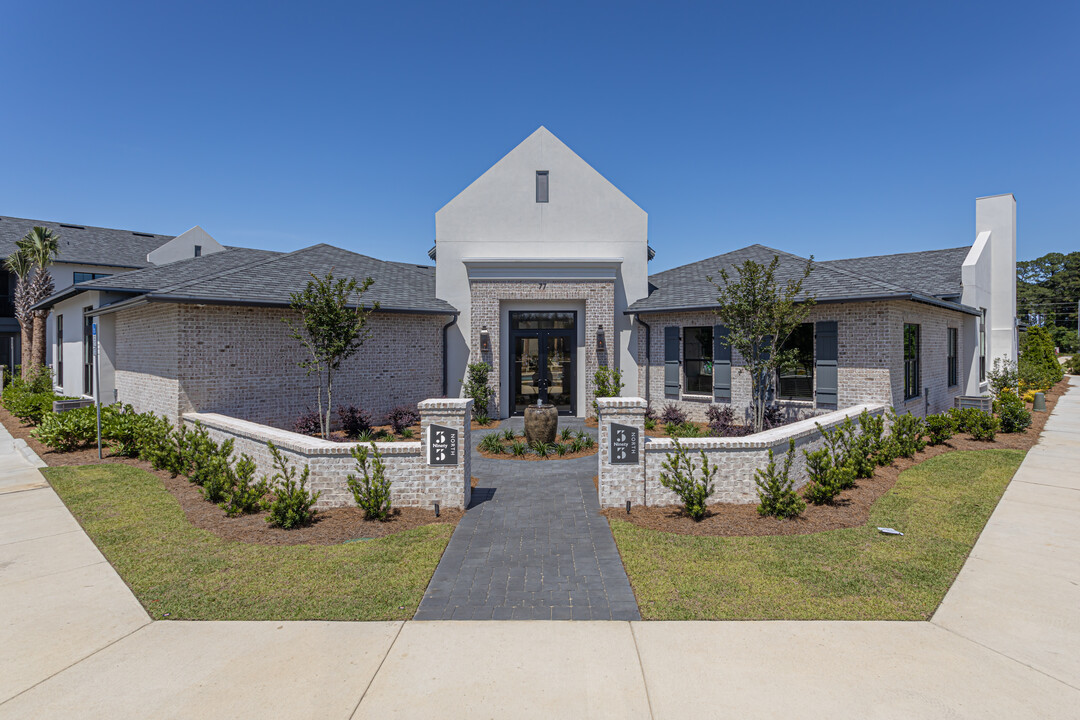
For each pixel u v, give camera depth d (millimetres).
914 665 4438
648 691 4141
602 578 6113
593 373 18000
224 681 4289
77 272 31719
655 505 8641
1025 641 4777
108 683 4266
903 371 13992
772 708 3936
